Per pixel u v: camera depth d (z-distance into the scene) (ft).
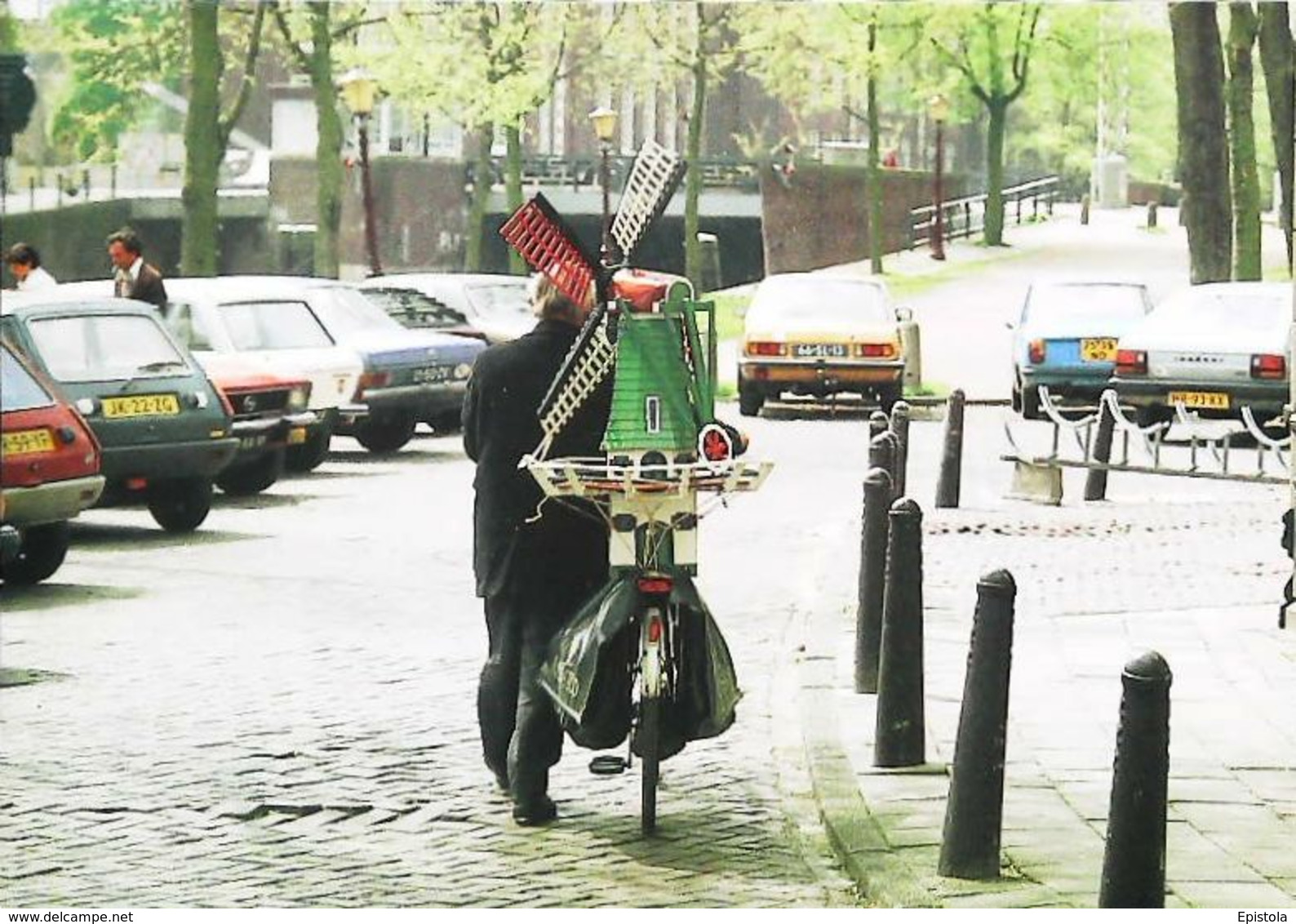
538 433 29.66
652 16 181.06
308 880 26.86
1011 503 71.10
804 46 184.24
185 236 119.75
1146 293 115.14
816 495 75.10
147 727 36.37
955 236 242.17
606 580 29.89
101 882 26.78
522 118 167.84
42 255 217.77
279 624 47.57
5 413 52.19
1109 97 278.05
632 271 29.48
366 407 86.12
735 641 45.34
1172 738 34.50
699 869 27.45
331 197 148.87
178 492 65.10
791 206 246.47
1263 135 264.52
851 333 111.24
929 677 39.63
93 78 164.96
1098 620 46.93
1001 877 25.85
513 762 29.68
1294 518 45.91
